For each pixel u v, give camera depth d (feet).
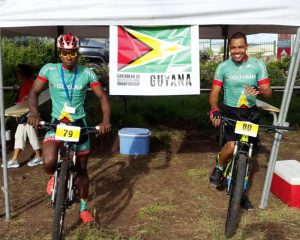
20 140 19.49
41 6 13.15
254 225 13.71
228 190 13.14
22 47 48.01
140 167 19.81
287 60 49.98
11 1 13.05
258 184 17.57
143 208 14.94
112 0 13.39
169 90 14.29
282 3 13.70
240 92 14.14
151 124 27.76
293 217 14.30
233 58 13.74
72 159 12.02
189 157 21.48
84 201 13.57
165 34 14.10
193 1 13.57
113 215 14.51
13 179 18.08
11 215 14.43
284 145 24.12
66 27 27.66
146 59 14.17
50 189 12.64
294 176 15.06
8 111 19.33
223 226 13.64
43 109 27.14
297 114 31.32
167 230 13.46
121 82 14.21
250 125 12.35
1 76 13.46
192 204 15.46
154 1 13.51
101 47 50.31
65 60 11.78
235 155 13.06
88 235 12.85
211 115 12.91
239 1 13.62
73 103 12.38
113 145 22.63
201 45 68.44
